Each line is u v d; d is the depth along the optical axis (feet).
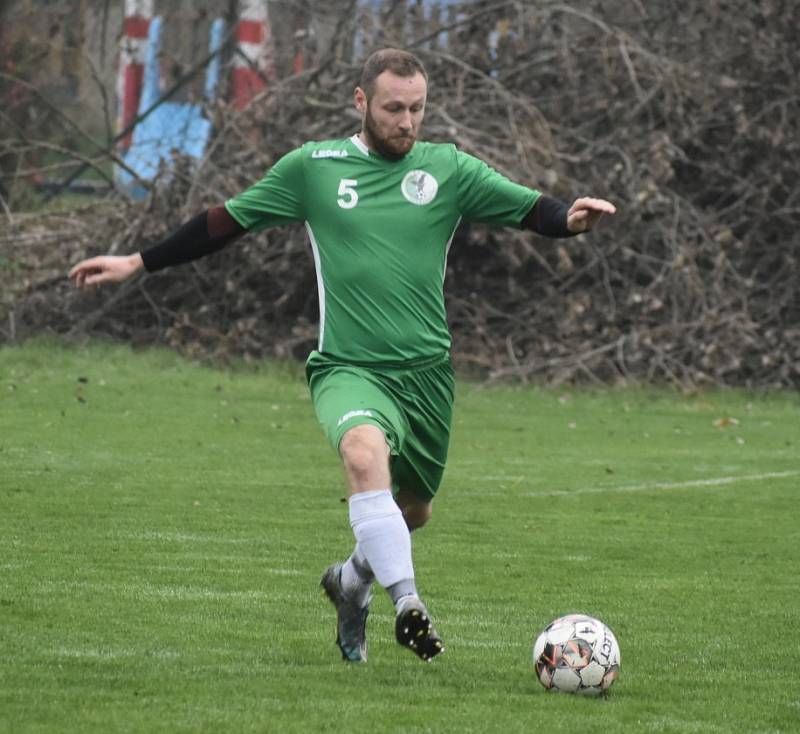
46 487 123.34
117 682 63.77
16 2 271.69
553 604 85.46
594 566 97.71
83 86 283.59
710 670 70.18
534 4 228.22
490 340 217.36
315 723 57.57
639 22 231.30
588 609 84.38
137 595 84.07
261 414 176.45
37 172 245.04
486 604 85.15
